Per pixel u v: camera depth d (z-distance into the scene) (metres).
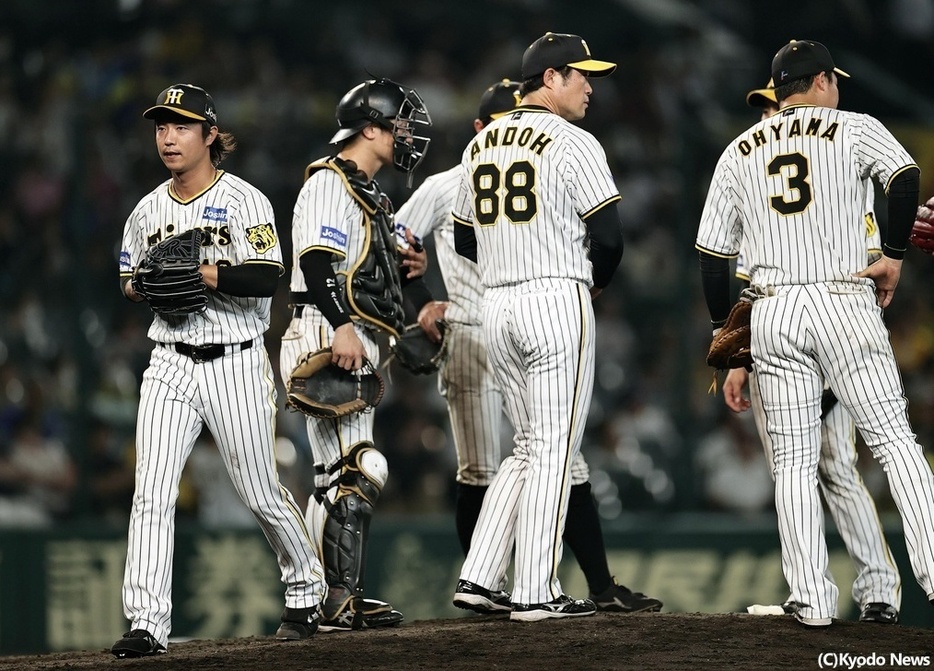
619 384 43.78
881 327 18.52
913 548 18.16
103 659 17.89
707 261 19.73
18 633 34.41
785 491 18.72
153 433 18.00
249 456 18.27
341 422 19.81
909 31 58.50
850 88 55.69
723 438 40.97
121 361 41.53
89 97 50.38
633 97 53.41
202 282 17.56
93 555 34.75
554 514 19.16
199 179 18.23
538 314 19.06
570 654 17.06
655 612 21.27
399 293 20.25
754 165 19.00
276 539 18.72
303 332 20.08
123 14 53.09
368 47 54.62
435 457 41.50
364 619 20.27
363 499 19.94
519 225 19.20
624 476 40.72
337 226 19.20
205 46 52.72
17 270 44.16
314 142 49.97
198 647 19.17
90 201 46.03
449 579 34.50
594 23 56.34
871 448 18.62
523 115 19.66
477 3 56.47
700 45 56.16
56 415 41.34
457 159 50.16
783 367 18.73
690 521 35.19
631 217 49.25
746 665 16.55
